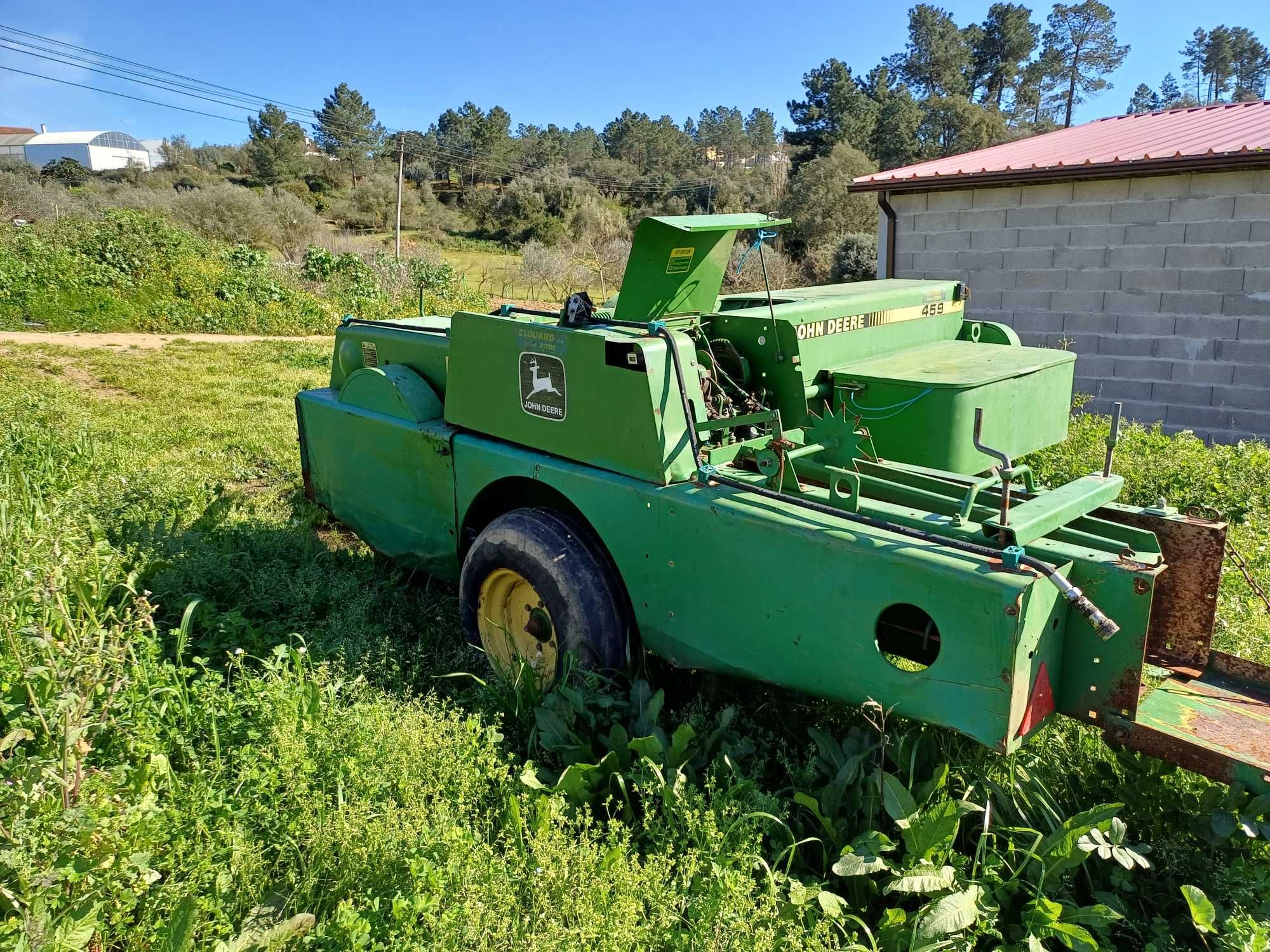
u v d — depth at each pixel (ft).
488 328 12.96
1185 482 19.17
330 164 265.54
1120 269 28.84
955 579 8.44
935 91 267.59
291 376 39.34
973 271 32.01
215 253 66.33
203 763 10.14
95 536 14.48
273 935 7.34
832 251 101.40
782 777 10.82
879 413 13.28
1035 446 14.66
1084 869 8.86
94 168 341.00
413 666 12.92
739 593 10.32
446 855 8.33
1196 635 10.11
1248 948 7.42
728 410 12.37
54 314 51.67
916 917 7.98
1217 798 9.21
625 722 11.23
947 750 10.03
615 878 8.06
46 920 6.91
